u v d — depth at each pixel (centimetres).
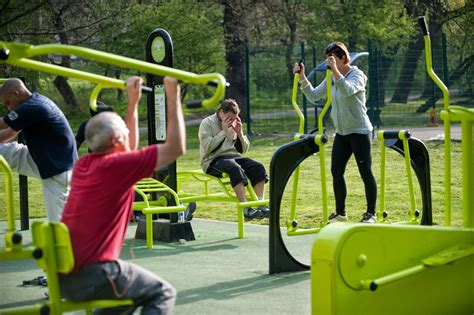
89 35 2364
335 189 829
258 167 925
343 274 434
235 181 903
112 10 2331
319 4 2798
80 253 389
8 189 450
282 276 679
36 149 632
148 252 812
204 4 2772
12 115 617
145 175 396
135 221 1038
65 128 638
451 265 494
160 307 407
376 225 451
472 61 2453
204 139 927
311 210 1093
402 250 464
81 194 394
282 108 2447
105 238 394
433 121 2330
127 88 442
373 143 1875
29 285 655
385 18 2812
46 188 637
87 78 436
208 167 927
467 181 518
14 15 2058
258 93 2473
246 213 908
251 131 2312
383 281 443
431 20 2969
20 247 388
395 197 1172
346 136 812
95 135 404
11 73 2209
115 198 394
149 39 899
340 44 796
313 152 709
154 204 895
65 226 386
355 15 2752
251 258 771
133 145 443
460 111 529
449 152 557
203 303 582
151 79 905
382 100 2362
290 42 2977
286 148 688
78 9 2372
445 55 2364
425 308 480
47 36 2266
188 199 923
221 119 936
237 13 2794
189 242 877
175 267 727
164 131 898
